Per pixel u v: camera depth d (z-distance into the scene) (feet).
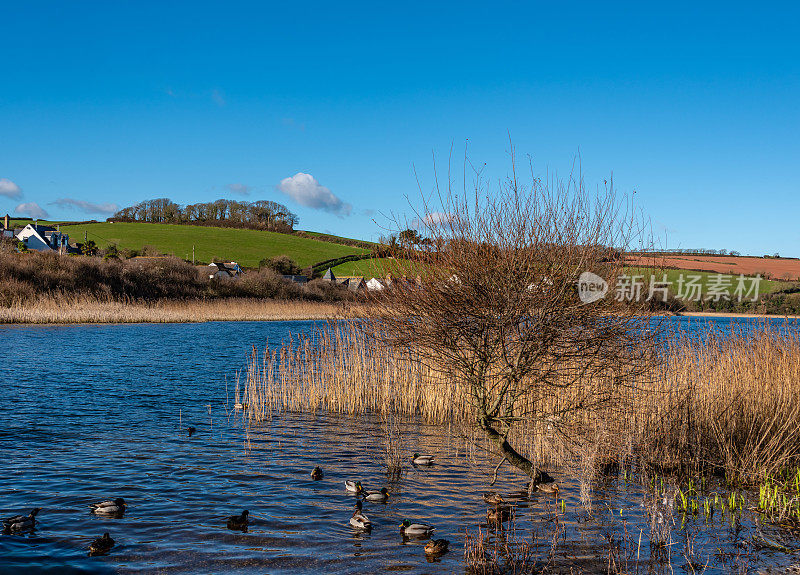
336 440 41.24
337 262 364.79
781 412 36.45
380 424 46.52
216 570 21.03
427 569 21.26
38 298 148.87
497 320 27.81
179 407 51.93
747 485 31.81
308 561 21.91
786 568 21.59
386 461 35.65
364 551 22.89
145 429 43.55
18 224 428.15
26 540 23.49
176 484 30.99
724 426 36.50
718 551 23.09
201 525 25.39
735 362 44.11
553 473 33.83
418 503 28.68
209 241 392.27
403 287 29.76
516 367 28.71
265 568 21.26
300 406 54.08
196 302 191.52
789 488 30.91
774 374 42.91
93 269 172.86
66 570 20.77
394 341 32.04
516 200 28.32
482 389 30.89
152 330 127.75
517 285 27.43
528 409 35.76
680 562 22.03
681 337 43.14
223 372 72.69
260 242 404.77
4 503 27.55
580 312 27.48
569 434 32.76
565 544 23.67
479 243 28.09
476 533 24.93
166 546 23.15
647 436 34.65
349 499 29.09
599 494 30.07
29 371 68.18
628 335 28.35
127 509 27.14
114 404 52.16
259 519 26.17
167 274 202.08
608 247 28.50
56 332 113.70
